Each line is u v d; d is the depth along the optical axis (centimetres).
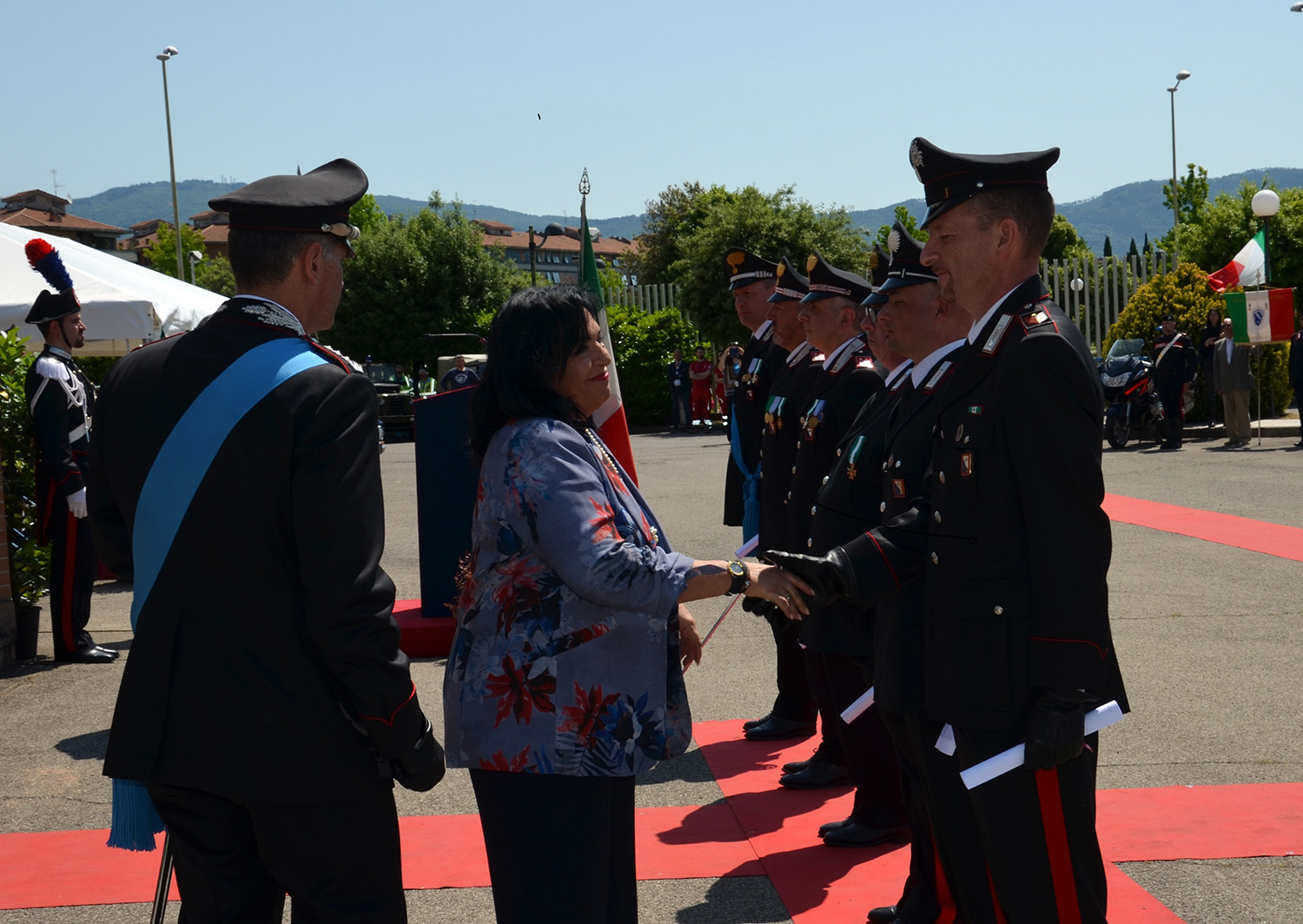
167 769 214
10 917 347
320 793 215
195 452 214
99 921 344
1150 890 338
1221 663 579
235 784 213
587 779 232
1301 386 1602
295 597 216
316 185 240
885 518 302
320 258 235
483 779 237
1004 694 228
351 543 212
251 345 222
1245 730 479
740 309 561
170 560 216
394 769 227
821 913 336
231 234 232
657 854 385
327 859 221
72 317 670
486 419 245
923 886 309
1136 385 1617
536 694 230
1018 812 230
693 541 999
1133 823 388
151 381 224
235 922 227
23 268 902
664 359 2722
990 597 230
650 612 228
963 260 245
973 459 232
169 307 927
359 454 217
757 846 388
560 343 239
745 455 548
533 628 232
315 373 218
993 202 240
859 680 377
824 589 247
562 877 231
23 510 699
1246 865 353
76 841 409
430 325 3741
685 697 249
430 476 664
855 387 421
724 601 793
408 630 652
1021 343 227
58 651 677
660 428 2698
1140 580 783
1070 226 6431
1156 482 1258
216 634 214
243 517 213
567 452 231
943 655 237
